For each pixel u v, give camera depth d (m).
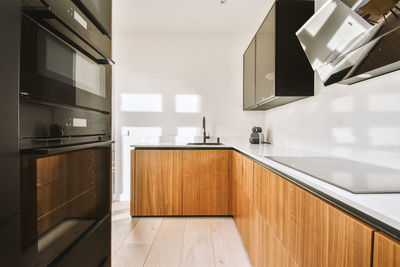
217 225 2.52
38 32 0.73
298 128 2.24
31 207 0.71
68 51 0.90
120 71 3.33
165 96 3.36
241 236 2.16
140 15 2.88
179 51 3.36
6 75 0.58
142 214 2.71
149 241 2.15
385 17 0.86
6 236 0.60
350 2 0.96
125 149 3.35
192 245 2.08
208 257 1.88
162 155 2.72
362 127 1.41
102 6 1.22
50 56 0.79
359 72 1.25
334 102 1.69
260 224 1.50
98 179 1.22
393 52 0.94
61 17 0.82
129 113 3.35
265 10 2.76
